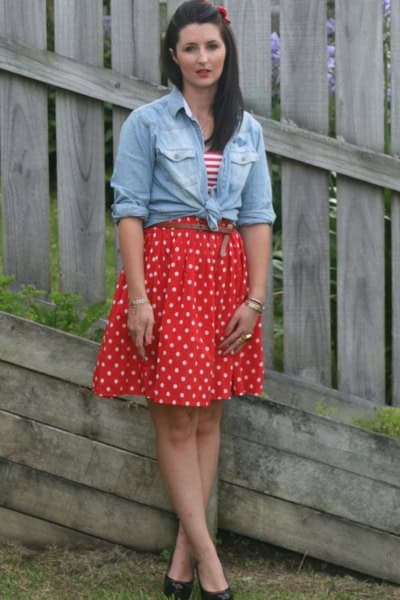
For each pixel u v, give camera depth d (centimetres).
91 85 454
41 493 411
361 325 471
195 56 360
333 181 535
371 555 416
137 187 365
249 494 415
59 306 445
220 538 432
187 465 375
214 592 369
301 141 459
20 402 407
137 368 370
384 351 472
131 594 380
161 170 366
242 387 379
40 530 414
